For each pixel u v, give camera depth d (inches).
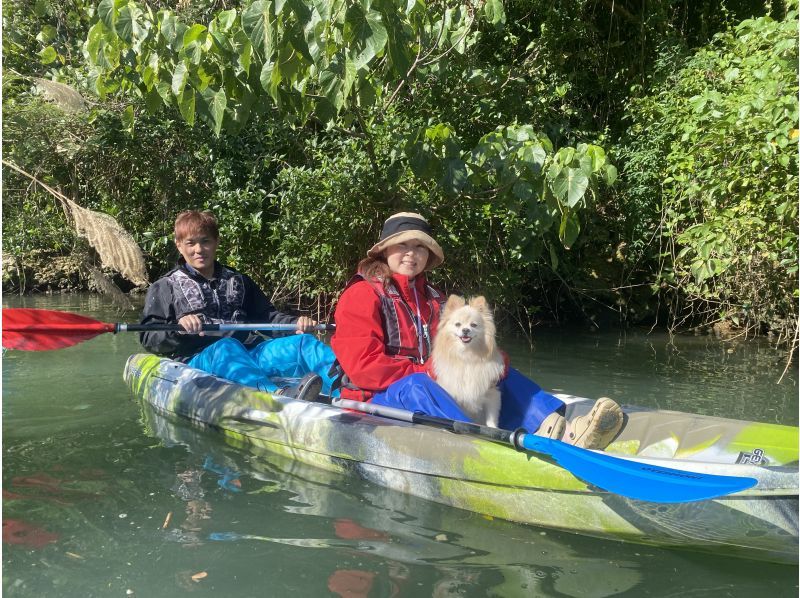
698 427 118.5
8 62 339.9
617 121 358.3
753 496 89.4
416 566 89.2
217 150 317.4
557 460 98.9
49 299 379.6
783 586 86.3
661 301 349.1
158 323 163.9
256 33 151.6
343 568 88.0
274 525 100.9
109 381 191.2
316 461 128.0
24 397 173.2
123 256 144.6
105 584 83.4
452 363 121.3
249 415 140.1
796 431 109.7
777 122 208.5
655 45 362.9
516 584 85.0
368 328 132.0
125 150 324.5
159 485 116.3
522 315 348.8
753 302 293.3
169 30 188.1
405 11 168.2
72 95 201.9
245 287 177.9
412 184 281.9
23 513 103.7
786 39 225.6
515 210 234.8
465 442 109.2
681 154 268.7
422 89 286.8
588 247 357.4
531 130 220.5
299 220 291.4
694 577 88.3
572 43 362.6
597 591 83.7
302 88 197.3
